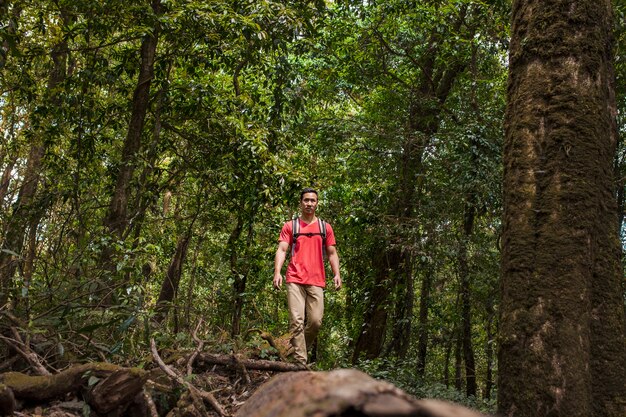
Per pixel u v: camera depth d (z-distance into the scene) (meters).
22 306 4.80
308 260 5.73
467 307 11.31
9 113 10.09
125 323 4.29
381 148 11.90
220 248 11.40
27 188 10.00
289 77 9.12
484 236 10.90
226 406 4.00
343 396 0.95
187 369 4.40
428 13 11.19
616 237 3.66
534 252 3.53
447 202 10.55
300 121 12.37
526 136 3.75
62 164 8.98
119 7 7.66
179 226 10.45
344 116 14.29
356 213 11.53
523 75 3.88
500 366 3.51
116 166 9.03
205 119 9.32
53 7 8.22
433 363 17.48
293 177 8.70
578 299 3.38
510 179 3.79
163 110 9.44
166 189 10.11
